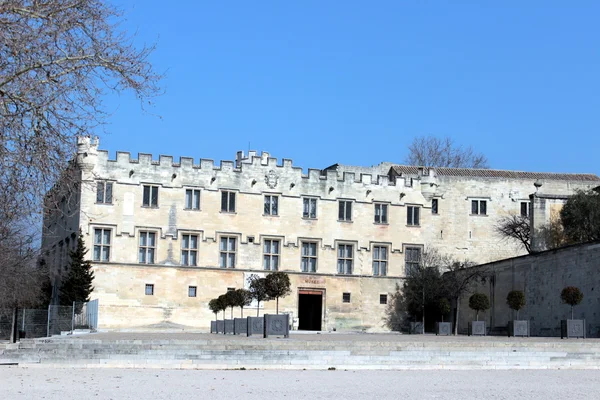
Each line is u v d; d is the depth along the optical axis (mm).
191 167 82938
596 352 40969
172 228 81688
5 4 22812
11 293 65312
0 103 23516
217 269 82625
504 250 92062
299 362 38312
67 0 24219
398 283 88438
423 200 90688
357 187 88562
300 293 85500
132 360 38125
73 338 48531
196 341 40812
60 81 24266
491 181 92875
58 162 24484
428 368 38656
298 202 86312
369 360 38719
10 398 24547
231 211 83938
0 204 24484
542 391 28781
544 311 67562
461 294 84250
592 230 74375
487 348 40344
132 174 80750
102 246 79375
